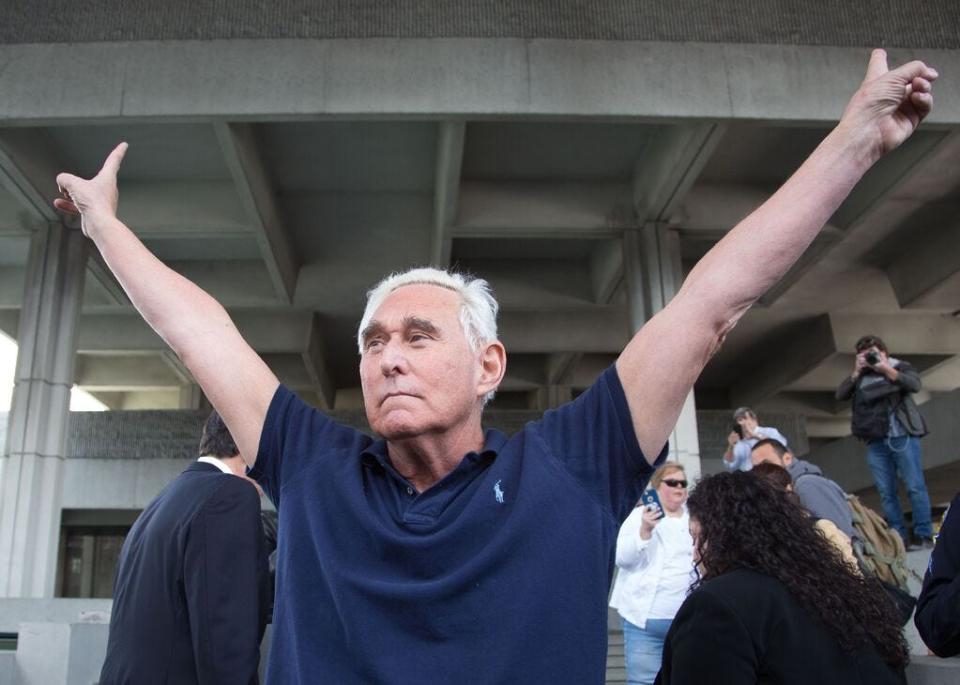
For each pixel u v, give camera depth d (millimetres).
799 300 20891
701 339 1377
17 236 14164
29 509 12656
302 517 1404
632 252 14141
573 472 1370
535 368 25047
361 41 10930
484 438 1547
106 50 10859
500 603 1242
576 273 18562
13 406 13164
